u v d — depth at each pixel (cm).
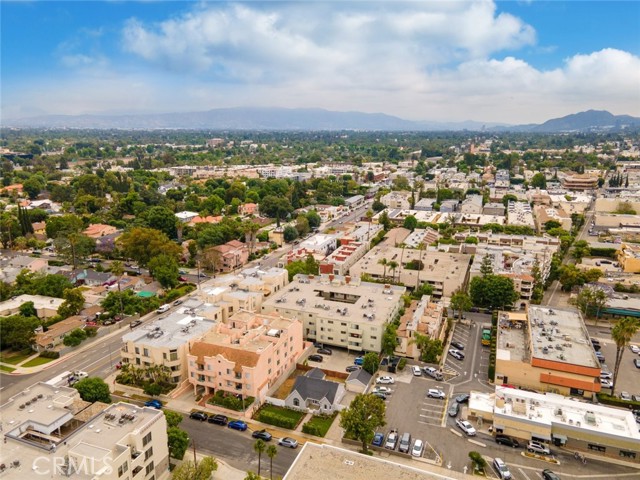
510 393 12950
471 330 18262
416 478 8825
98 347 16812
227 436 12131
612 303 19550
